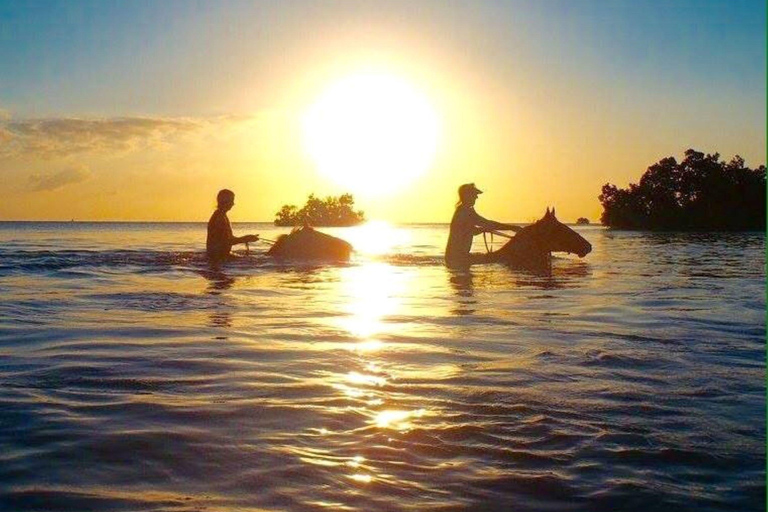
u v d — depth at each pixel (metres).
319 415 4.00
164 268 13.35
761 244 26.36
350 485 3.04
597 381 4.78
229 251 14.84
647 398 4.34
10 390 4.48
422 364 5.33
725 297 9.58
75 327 6.89
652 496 2.93
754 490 2.99
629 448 3.46
